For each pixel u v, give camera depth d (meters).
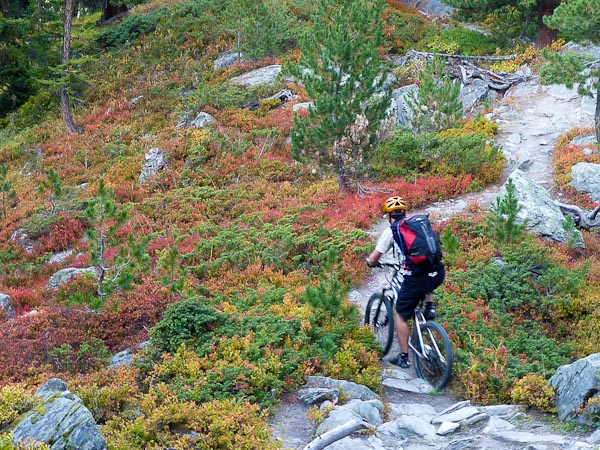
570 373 7.23
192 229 16.02
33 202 20.95
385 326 9.62
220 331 9.20
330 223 14.67
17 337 10.34
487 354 8.70
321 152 17.28
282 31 30.53
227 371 7.96
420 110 20.91
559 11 17.83
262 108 25.05
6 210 20.86
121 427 6.84
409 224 8.05
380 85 17.50
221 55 31.42
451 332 9.43
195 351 8.80
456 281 11.22
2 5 34.31
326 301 9.41
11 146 26.97
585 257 13.07
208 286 11.97
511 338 9.52
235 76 28.86
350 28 17.45
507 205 12.06
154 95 28.52
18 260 17.09
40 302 13.45
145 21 35.47
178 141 22.41
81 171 23.19
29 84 31.55
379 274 12.51
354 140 17.05
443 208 16.05
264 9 29.25
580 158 18.09
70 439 5.87
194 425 6.86
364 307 11.04
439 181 17.25
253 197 18.06
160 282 11.78
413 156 18.80
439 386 8.23
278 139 22.19
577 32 17.56
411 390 8.33
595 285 11.30
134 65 31.97
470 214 15.21
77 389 7.95
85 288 13.25
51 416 6.12
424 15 35.38
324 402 7.64
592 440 6.17
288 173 19.70
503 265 11.46
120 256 12.44
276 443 6.54
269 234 13.79
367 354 8.84
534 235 13.19
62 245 17.62
